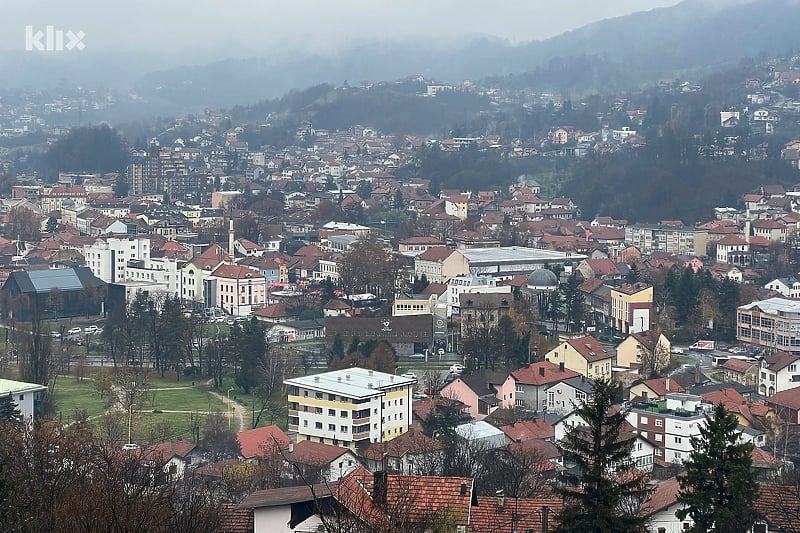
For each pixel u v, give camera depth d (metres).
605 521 135.00
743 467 154.00
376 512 122.56
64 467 147.88
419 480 134.38
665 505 173.12
